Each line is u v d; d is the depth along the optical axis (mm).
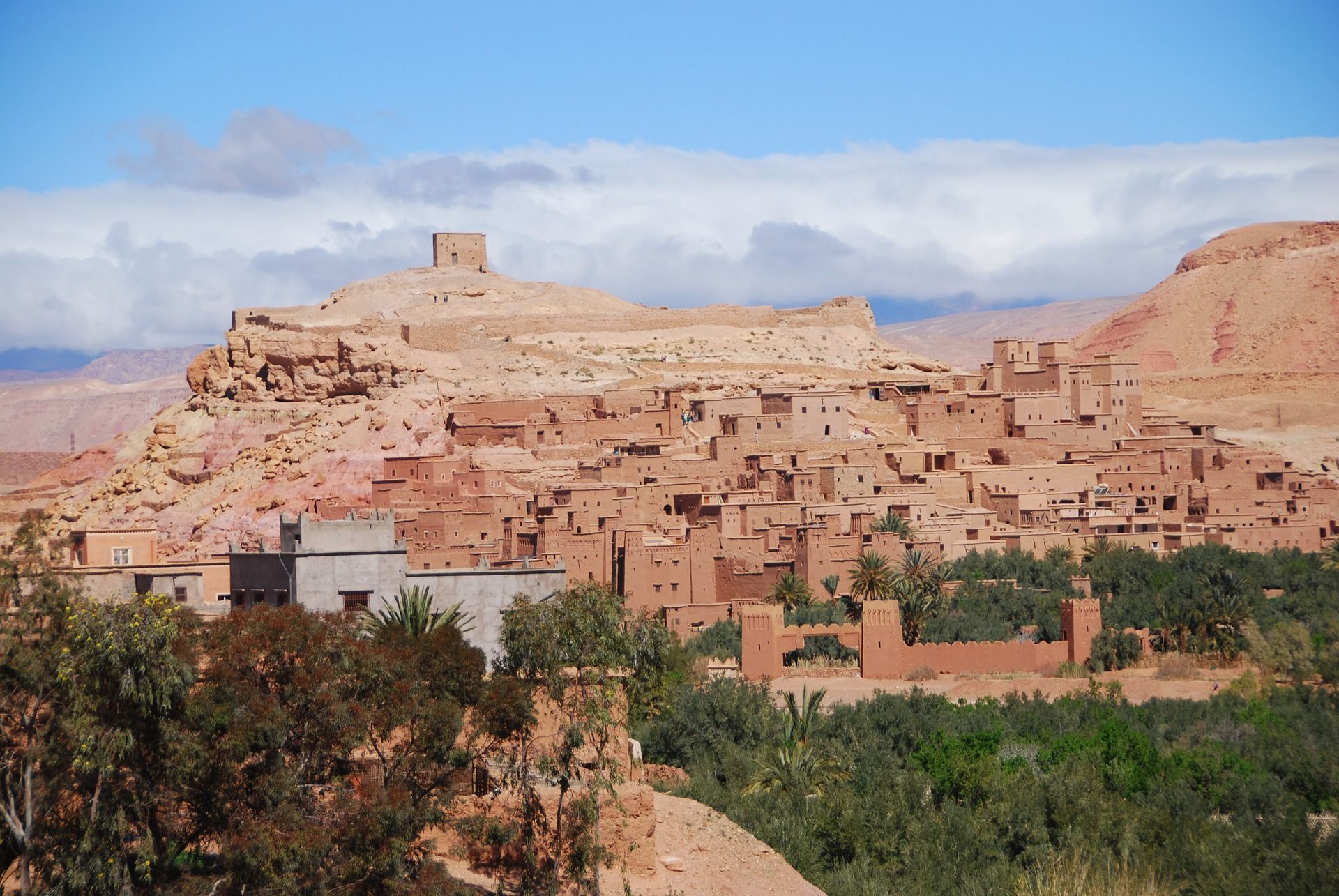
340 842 54562
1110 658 133000
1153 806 88812
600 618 64062
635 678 67250
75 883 52438
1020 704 114312
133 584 86812
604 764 61281
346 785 58094
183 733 54562
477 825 58250
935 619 141000
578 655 62531
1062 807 87688
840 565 156500
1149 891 78188
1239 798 91625
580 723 60469
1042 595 151500
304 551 77812
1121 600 148000
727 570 157375
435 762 58406
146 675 53969
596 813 58969
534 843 59031
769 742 94125
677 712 95875
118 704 53969
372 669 59031
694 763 91000
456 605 74625
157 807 55281
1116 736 100812
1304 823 85688
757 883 66438
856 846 81250
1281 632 134000
